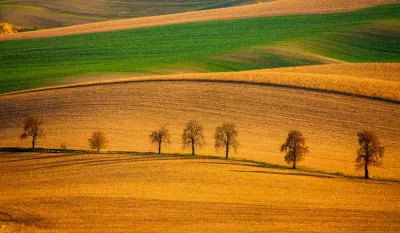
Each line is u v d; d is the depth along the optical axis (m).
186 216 120.69
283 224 116.69
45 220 118.69
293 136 162.88
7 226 115.50
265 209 125.12
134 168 156.75
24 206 127.38
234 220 118.56
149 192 135.75
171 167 157.50
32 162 166.62
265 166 162.75
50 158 170.38
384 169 164.88
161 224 116.44
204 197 132.38
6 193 137.88
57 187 141.38
